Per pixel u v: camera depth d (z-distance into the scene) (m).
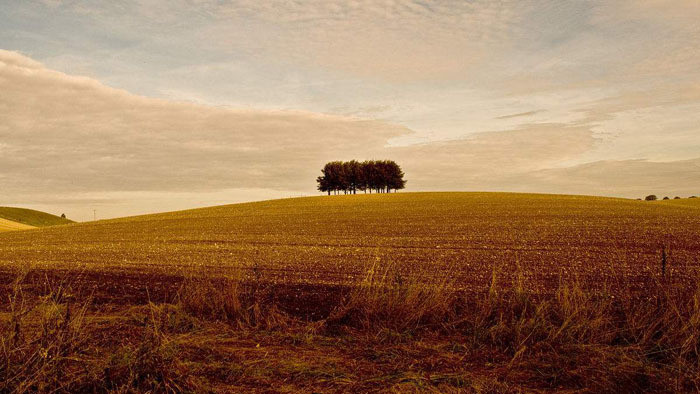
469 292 9.50
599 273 11.76
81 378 4.89
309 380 5.12
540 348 6.21
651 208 38.72
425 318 7.59
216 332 7.11
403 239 21.20
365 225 29.08
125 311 8.29
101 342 6.18
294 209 48.47
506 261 14.16
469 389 4.90
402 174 100.50
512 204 44.34
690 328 6.11
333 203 55.53
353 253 16.67
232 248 19.28
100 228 36.19
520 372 5.47
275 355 6.02
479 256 15.41
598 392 4.93
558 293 7.76
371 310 7.63
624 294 8.57
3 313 7.34
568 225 25.39
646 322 6.64
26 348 4.97
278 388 4.91
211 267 13.71
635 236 19.88
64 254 18.50
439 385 4.99
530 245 18.02
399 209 42.66
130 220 45.31
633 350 6.03
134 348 5.52
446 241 20.06
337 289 10.15
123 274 12.70
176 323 7.23
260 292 9.79
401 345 6.45
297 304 8.92
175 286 10.81
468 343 6.51
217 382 5.05
